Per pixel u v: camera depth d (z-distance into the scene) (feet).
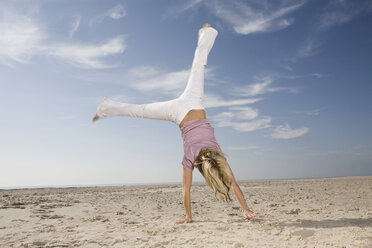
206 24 16.79
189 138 14.39
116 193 43.91
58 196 37.83
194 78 15.58
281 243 9.98
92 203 27.81
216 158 12.90
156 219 17.17
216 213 19.08
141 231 13.16
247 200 27.48
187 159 14.20
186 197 14.79
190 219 15.01
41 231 13.88
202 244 10.13
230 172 13.19
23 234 13.23
